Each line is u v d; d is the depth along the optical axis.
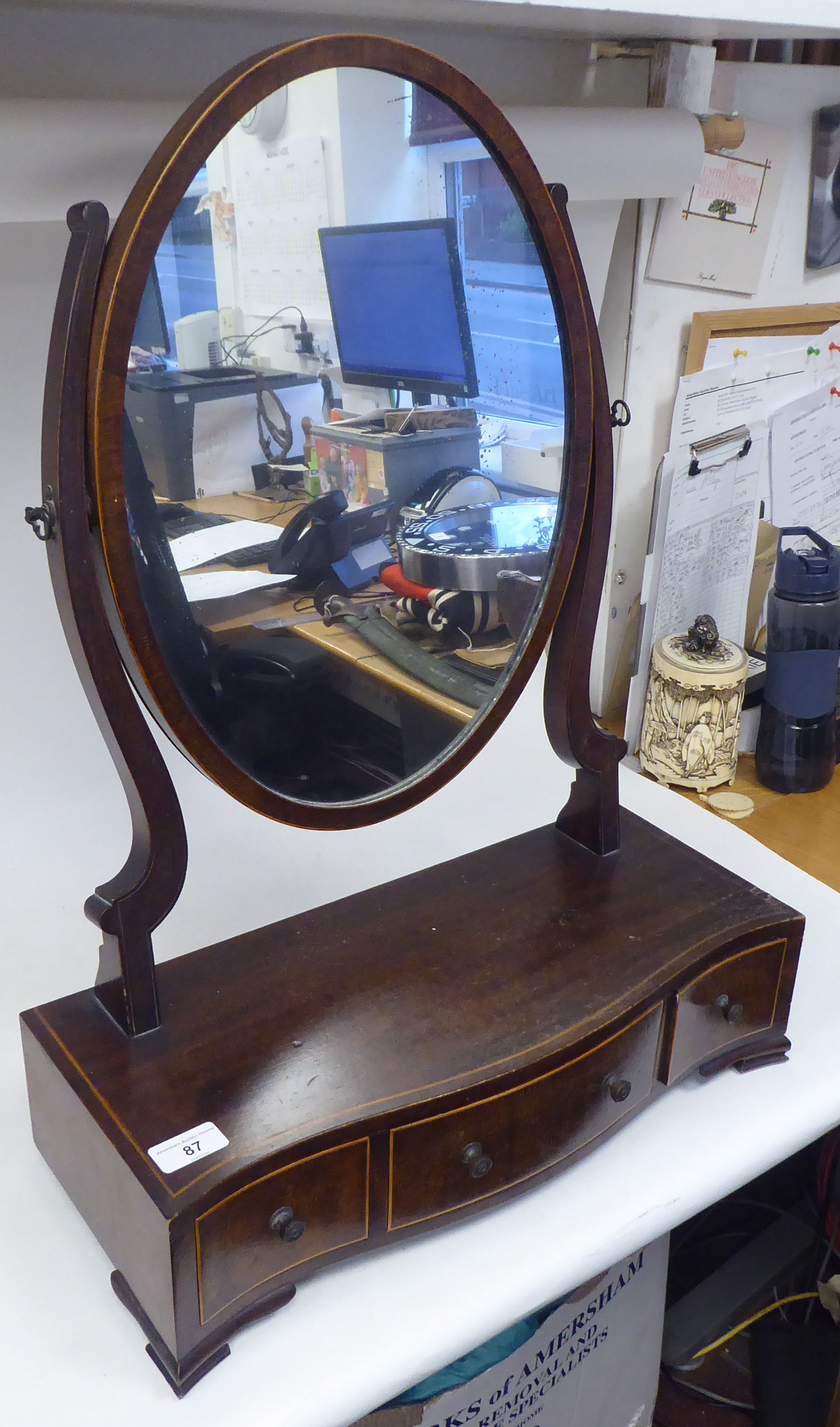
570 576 0.76
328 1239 0.63
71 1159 0.66
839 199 1.17
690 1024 0.75
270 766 0.65
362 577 0.65
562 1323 0.82
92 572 0.56
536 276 0.66
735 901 0.79
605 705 1.32
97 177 0.70
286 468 0.59
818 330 1.23
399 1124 0.62
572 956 0.73
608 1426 0.95
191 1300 0.58
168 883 0.64
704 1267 1.16
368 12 0.73
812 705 1.13
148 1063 0.64
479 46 0.91
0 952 0.88
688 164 0.98
